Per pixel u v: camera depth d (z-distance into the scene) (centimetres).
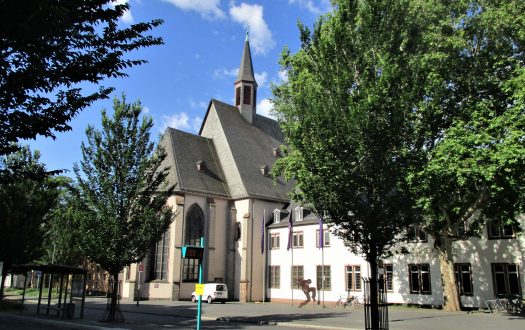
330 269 3981
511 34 2325
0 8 620
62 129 797
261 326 2100
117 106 2262
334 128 1231
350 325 2031
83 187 2164
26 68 700
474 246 3128
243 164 5144
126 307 3341
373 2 1370
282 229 4591
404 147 1307
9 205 2672
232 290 4666
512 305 2634
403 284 3447
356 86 1332
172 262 4281
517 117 2039
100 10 741
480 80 2409
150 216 2175
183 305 3609
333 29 1370
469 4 2408
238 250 4741
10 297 4322
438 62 2342
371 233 1223
